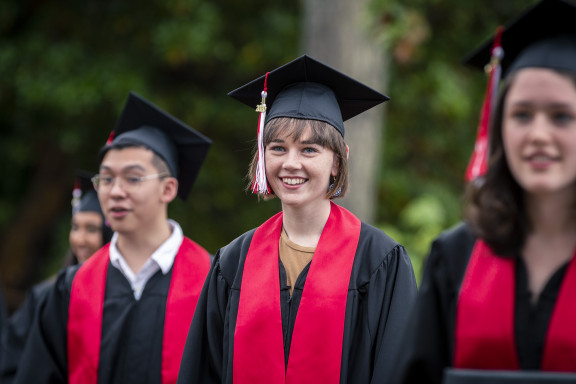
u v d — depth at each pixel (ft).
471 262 12.48
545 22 12.41
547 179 11.02
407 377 13.12
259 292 16.93
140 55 59.36
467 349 12.02
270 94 18.98
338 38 42.78
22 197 72.28
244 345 16.61
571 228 11.85
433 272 13.24
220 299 17.81
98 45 59.52
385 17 41.55
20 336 27.78
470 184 12.52
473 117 64.85
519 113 11.32
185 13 56.13
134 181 21.49
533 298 11.85
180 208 63.21
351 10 42.78
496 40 13.25
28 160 67.62
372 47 43.50
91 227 28.27
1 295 29.27
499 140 11.99
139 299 21.45
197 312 18.17
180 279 21.66
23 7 62.08
